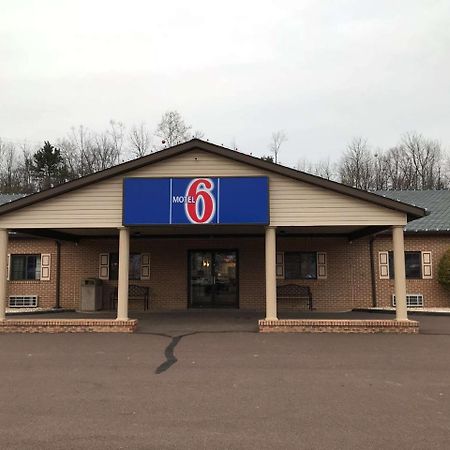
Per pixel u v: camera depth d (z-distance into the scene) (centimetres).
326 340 1177
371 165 5222
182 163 1375
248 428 568
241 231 1777
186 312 1806
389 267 1902
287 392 726
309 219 1348
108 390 741
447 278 1834
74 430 562
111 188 1388
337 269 1903
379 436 539
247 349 1068
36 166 5556
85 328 1324
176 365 916
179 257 1930
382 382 786
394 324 1282
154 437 539
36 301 1972
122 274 1361
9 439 533
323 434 546
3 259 1386
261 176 1352
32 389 748
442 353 1023
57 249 1983
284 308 1894
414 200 2294
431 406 654
